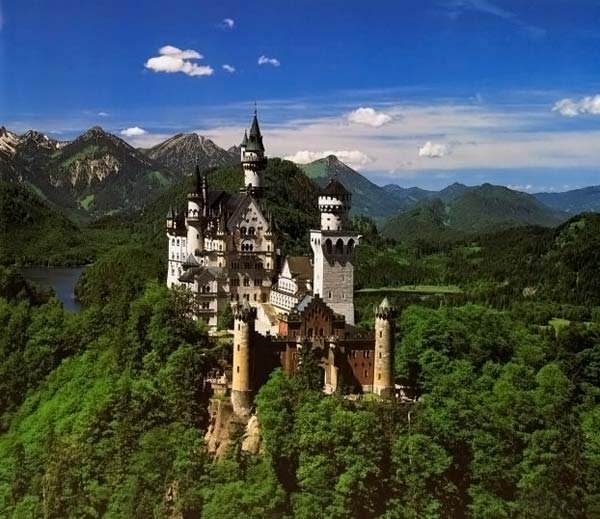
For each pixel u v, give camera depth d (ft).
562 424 565.53
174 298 646.74
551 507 485.97
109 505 493.77
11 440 600.80
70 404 597.93
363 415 506.89
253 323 536.83
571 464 519.60
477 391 597.52
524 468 520.01
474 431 525.75
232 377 555.69
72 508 494.59
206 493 483.10
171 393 552.41
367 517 475.31
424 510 476.95
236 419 532.32
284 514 475.31
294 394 527.81
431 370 623.36
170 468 502.38
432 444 497.05
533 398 601.62
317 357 562.66
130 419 535.60
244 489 478.18
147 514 481.46
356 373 570.46
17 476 534.37
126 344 623.36
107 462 519.60
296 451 500.33
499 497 503.61
